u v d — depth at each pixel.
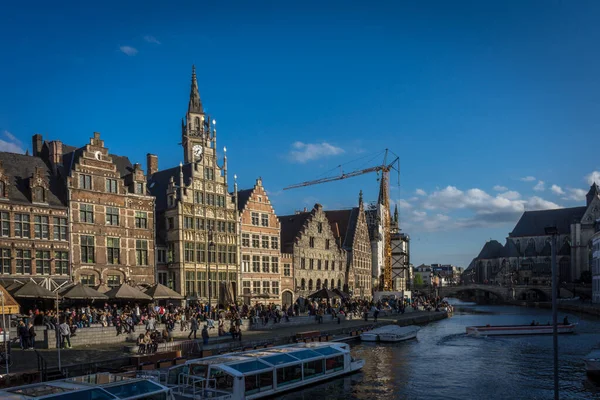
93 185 56.72
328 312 70.75
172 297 52.19
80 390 24.09
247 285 75.56
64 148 60.19
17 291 42.84
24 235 50.94
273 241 81.25
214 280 68.88
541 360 46.19
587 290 155.00
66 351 37.56
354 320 70.94
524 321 87.31
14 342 39.59
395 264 140.38
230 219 72.44
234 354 35.44
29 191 52.09
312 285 91.25
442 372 40.94
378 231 138.00
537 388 35.97
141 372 31.75
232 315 53.53
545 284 179.75
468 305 161.88
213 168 70.75
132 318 45.69
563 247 196.62
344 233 111.19
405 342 56.72
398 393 34.88
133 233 60.12
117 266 57.84
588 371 38.09
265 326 55.81
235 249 72.81
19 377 28.94
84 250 55.41
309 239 91.25
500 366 43.34
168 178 70.69
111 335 42.31
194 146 70.44
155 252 62.44
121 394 25.02
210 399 29.50
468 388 36.06
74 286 45.75
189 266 65.50
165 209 66.31
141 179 61.78
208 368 31.72
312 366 37.00
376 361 45.44
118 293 47.28
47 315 43.84
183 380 31.55
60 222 53.72
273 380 33.81
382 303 90.12
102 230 57.03
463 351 50.91
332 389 35.81
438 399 33.47
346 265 104.00
